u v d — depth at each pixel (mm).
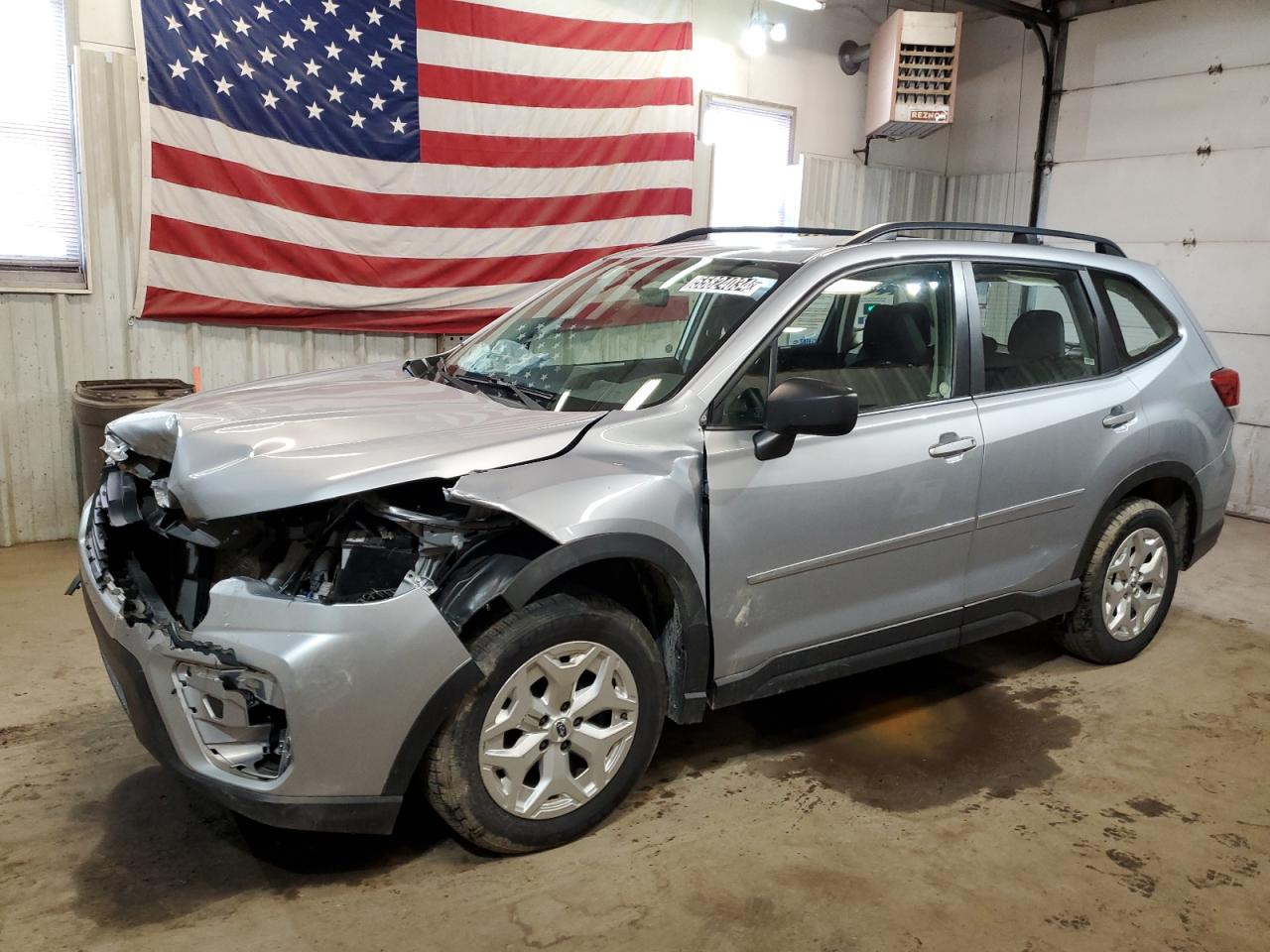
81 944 2299
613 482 2629
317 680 2246
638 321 3322
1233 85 7492
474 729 2477
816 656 3145
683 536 2738
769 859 2732
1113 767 3361
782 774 3219
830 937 2422
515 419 2805
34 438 5492
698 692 2883
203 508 2357
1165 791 3207
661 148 7332
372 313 6492
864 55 8625
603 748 2721
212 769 2369
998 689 3977
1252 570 5902
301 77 5945
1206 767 3385
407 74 6297
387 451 2482
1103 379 3869
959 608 3492
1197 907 2600
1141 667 4258
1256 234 7426
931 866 2736
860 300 3242
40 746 3242
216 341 5996
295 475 2354
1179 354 4168
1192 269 7844
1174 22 7816
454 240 6660
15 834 2740
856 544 3117
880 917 2506
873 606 3244
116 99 5418
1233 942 2465
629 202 7289
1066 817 3025
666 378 2992
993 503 3451
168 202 5621
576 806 2721
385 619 2303
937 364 3389
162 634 2377
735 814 2963
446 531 2438
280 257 6047
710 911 2496
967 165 9641
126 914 2414
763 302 3078
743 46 7484
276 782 2314
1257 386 7457
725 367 2930
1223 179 7594
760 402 2977
